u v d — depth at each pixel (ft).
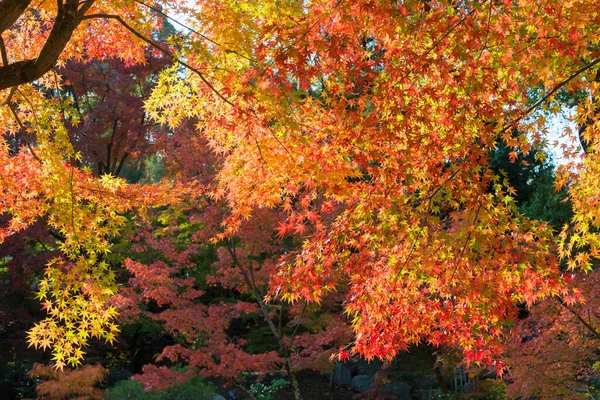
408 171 15.62
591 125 19.16
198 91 17.92
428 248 15.55
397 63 14.65
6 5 12.35
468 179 14.61
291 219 17.43
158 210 47.55
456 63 16.53
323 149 16.46
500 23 14.57
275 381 51.67
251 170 17.54
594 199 18.65
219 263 36.37
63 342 17.74
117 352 52.90
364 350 16.11
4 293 41.19
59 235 46.60
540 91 28.84
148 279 33.91
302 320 35.29
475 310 15.84
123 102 49.14
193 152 34.42
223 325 35.91
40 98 19.30
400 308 16.15
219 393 48.85
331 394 50.55
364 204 15.65
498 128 15.11
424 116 14.74
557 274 15.11
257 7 16.33
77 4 14.07
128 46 20.12
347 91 16.75
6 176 18.92
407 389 45.01
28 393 42.52
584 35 16.53
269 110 15.49
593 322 26.05
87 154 49.11
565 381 26.27
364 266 15.70
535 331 27.14
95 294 18.02
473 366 30.73
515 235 15.15
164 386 31.63
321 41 13.74
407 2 13.06
